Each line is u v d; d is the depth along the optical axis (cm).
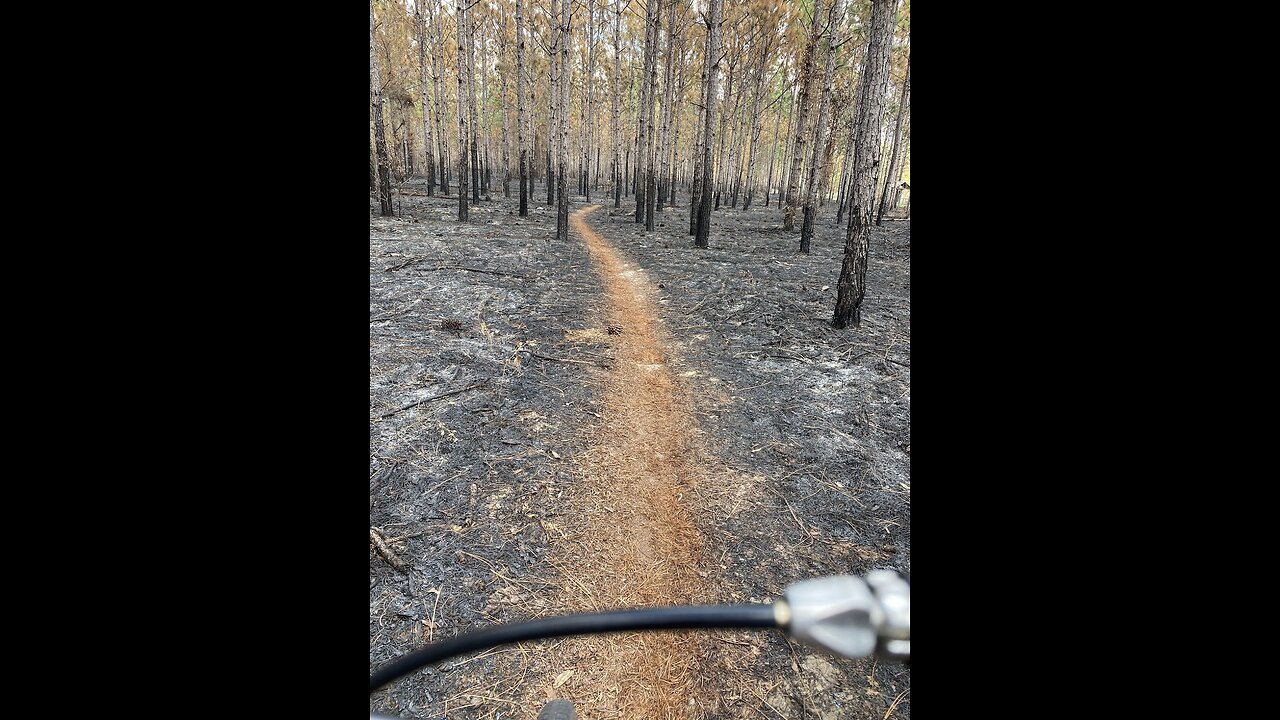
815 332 698
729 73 2534
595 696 241
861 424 476
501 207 2133
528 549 317
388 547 306
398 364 522
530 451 407
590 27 2600
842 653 52
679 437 448
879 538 342
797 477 399
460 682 241
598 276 981
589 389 520
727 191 3148
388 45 2397
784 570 315
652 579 306
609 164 4356
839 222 2109
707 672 254
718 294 866
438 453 392
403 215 1595
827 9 1791
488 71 3209
